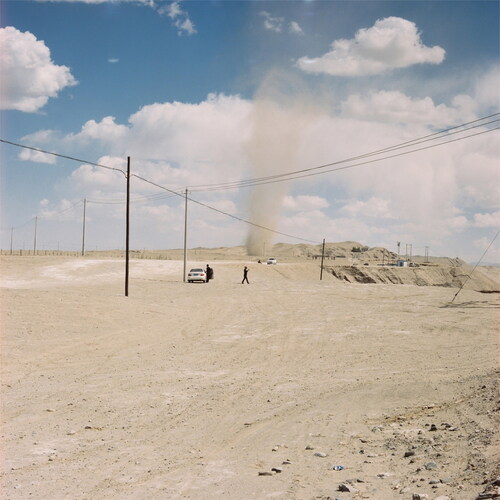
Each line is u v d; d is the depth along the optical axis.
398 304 46.94
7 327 26.20
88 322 29.89
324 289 60.72
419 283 153.88
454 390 16.22
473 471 8.34
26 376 19.14
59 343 24.83
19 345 23.58
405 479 8.53
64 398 16.27
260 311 40.75
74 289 46.84
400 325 34.38
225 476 9.45
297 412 14.59
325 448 11.15
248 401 16.05
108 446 11.62
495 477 7.72
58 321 28.97
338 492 8.13
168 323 33.22
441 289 64.69
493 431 10.70
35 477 9.51
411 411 14.16
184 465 10.21
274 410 14.88
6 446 11.55
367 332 31.62
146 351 24.95
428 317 38.12
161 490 8.73
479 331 32.00
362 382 18.70
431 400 15.25
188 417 14.21
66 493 8.65
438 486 7.89
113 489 8.83
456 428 11.59
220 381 19.08
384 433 12.09
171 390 17.53
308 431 12.65
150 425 13.45
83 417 14.18
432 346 27.16
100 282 61.03
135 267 83.56
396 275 150.12
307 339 29.17
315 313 40.09
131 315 33.91
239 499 8.14
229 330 31.91
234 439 12.16
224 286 60.31
